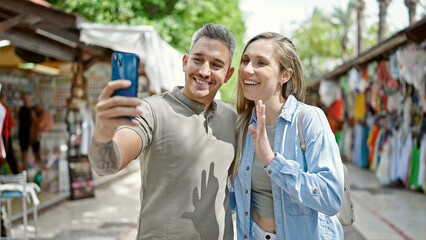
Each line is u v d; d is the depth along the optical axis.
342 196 1.71
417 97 8.03
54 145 7.84
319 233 1.84
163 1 12.45
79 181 7.53
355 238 5.12
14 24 4.78
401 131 8.62
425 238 5.11
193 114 1.84
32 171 7.97
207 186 1.81
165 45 6.14
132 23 11.78
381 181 9.05
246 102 2.12
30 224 5.64
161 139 1.75
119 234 5.21
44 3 5.23
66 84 8.34
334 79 14.16
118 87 1.16
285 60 1.91
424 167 7.62
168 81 6.09
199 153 1.79
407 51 6.92
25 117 8.09
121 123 1.19
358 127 12.05
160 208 1.75
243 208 2.01
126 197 7.81
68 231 5.32
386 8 14.62
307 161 1.79
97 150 1.28
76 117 7.61
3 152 3.95
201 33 1.82
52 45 6.56
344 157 14.18
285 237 1.84
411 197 7.72
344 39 26.61
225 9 17.30
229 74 1.96
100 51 7.50
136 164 13.16
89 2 11.36
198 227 1.76
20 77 8.96
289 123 1.91
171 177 1.75
